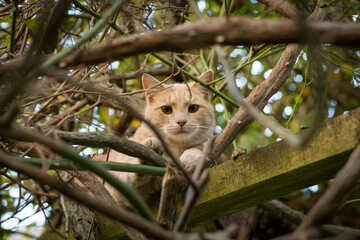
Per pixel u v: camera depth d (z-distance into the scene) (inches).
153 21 135.7
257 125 179.8
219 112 196.2
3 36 131.2
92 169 59.2
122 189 59.6
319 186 184.9
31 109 123.0
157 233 47.3
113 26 111.1
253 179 91.0
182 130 142.7
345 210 169.5
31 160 74.3
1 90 79.2
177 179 65.8
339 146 77.7
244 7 159.6
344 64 171.3
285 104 185.9
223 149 93.9
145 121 57.4
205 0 190.5
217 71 170.1
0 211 149.7
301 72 183.8
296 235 42.0
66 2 74.1
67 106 147.1
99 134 90.7
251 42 44.6
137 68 153.5
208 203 99.2
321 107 61.9
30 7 109.3
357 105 177.8
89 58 51.1
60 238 142.3
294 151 85.0
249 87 188.9
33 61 58.3
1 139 96.9
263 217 181.0
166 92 152.6
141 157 95.0
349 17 159.2
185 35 45.1
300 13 114.5
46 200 136.7
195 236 46.3
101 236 120.8
